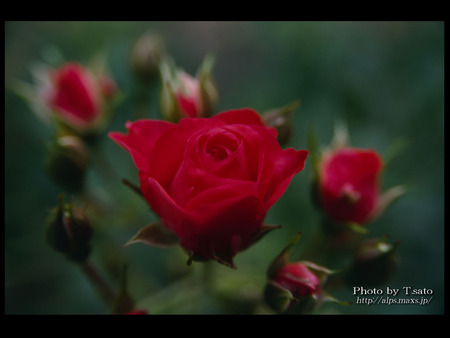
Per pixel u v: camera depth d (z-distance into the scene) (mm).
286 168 172
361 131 292
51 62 320
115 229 274
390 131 291
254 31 342
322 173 226
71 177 239
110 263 259
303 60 302
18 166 306
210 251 177
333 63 297
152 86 275
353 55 297
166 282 295
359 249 221
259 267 276
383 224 284
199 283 249
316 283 199
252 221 172
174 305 242
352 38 300
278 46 313
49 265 301
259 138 169
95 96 260
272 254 281
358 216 226
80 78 258
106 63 320
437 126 287
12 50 322
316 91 299
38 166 307
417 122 288
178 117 212
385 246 218
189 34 362
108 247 260
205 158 169
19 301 299
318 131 294
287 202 287
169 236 185
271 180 172
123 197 266
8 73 317
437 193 285
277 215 287
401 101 292
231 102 330
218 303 244
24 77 318
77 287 300
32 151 308
